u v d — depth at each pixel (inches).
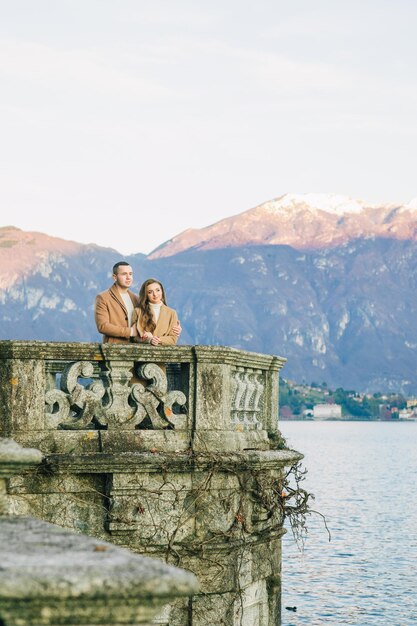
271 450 515.8
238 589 466.6
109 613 152.2
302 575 1610.5
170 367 500.1
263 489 488.7
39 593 146.4
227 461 453.1
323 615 1338.6
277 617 527.8
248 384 512.1
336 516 2427.4
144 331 484.4
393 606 1390.3
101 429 447.2
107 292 490.9
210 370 459.8
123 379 446.6
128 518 435.8
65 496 431.8
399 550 1861.5
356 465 4510.3
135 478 438.3
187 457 444.8
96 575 149.9
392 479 3639.3
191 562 449.4
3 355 432.8
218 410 460.8
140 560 159.8
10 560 156.1
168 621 448.8
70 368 440.5
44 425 435.5
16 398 431.2
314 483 3425.2
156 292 485.1
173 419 453.7
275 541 525.7
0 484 232.8
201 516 450.9
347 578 1583.4
